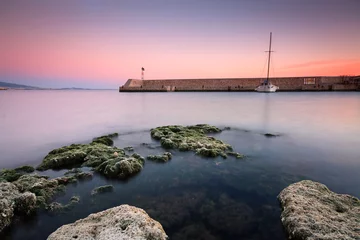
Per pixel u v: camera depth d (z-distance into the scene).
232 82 95.06
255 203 6.22
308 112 27.27
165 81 104.12
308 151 11.36
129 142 13.24
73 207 6.05
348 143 12.98
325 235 4.34
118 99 58.38
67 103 47.16
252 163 9.49
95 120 22.95
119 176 7.82
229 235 4.91
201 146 11.26
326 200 5.77
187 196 6.62
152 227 4.50
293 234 4.68
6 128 18.69
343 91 79.25
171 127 16.12
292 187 6.53
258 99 50.00
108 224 4.52
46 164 9.02
